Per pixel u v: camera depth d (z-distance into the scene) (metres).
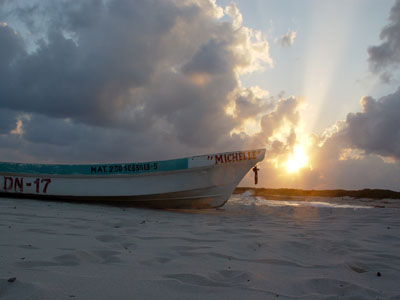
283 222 6.52
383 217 8.12
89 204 9.08
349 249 3.79
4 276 2.04
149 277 2.26
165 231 4.61
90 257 2.78
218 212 8.95
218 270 2.60
